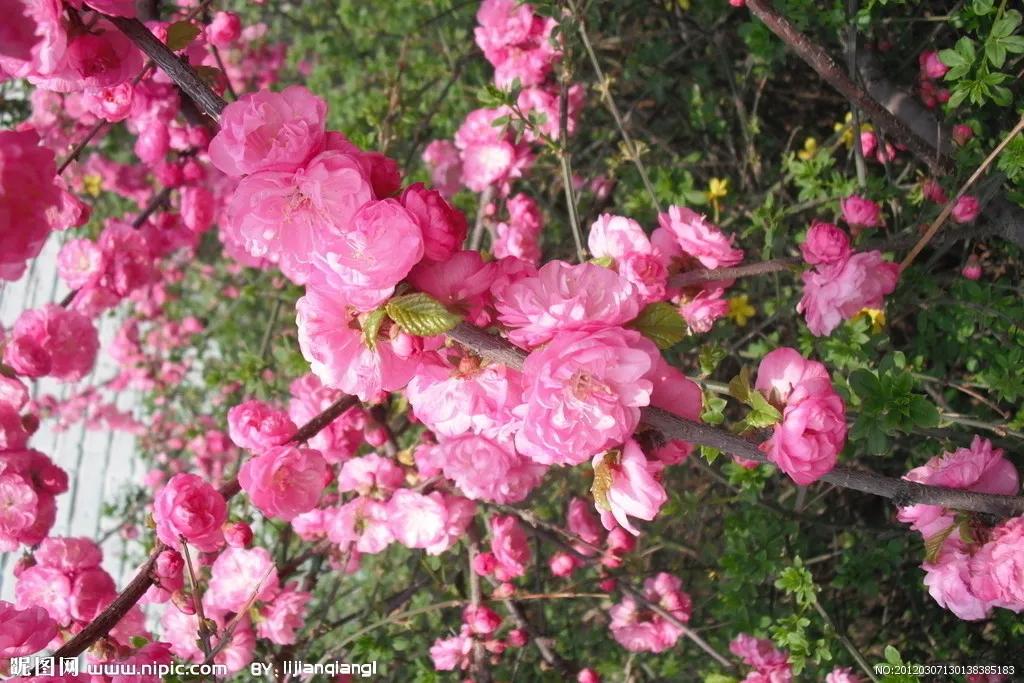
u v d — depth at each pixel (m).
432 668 3.29
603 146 3.65
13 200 1.24
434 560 2.89
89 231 5.15
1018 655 2.80
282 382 4.19
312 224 1.24
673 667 3.26
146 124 3.23
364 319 1.29
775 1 2.46
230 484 2.21
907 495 1.48
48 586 2.29
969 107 2.55
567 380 1.22
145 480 5.11
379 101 3.97
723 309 2.18
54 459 5.71
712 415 2.22
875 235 2.84
